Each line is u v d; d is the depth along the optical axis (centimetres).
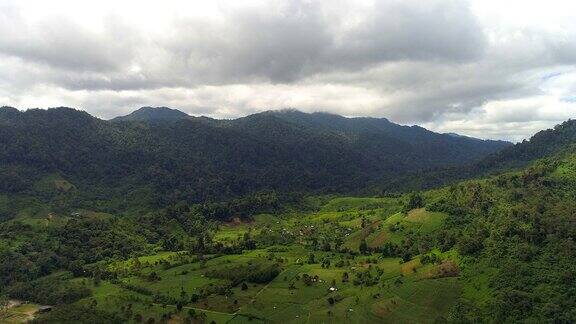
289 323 15850
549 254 15725
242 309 16938
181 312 16712
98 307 17112
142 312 16688
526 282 14988
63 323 15588
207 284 19012
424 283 16650
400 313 15525
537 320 13588
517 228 17375
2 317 17100
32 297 18938
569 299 13962
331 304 16750
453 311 15025
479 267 16575
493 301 14800
